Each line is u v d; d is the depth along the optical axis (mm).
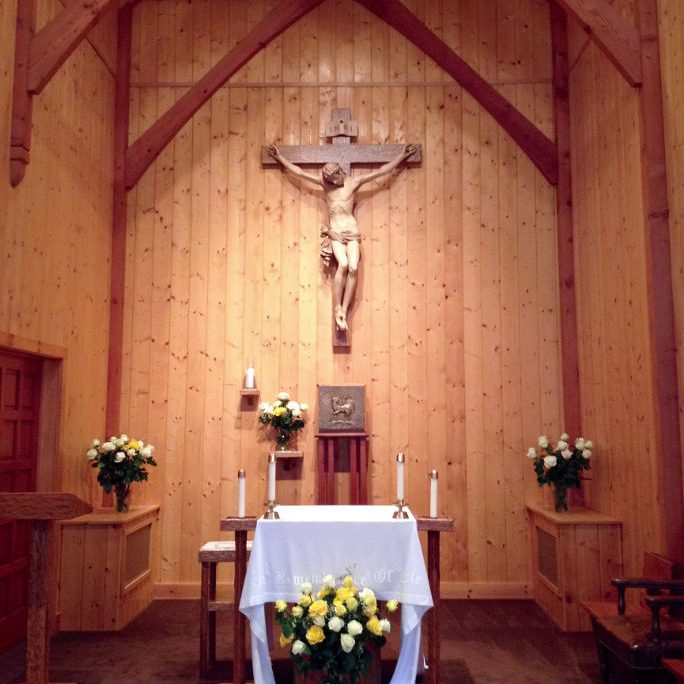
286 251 5324
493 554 5020
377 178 5379
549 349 5199
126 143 5363
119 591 4281
